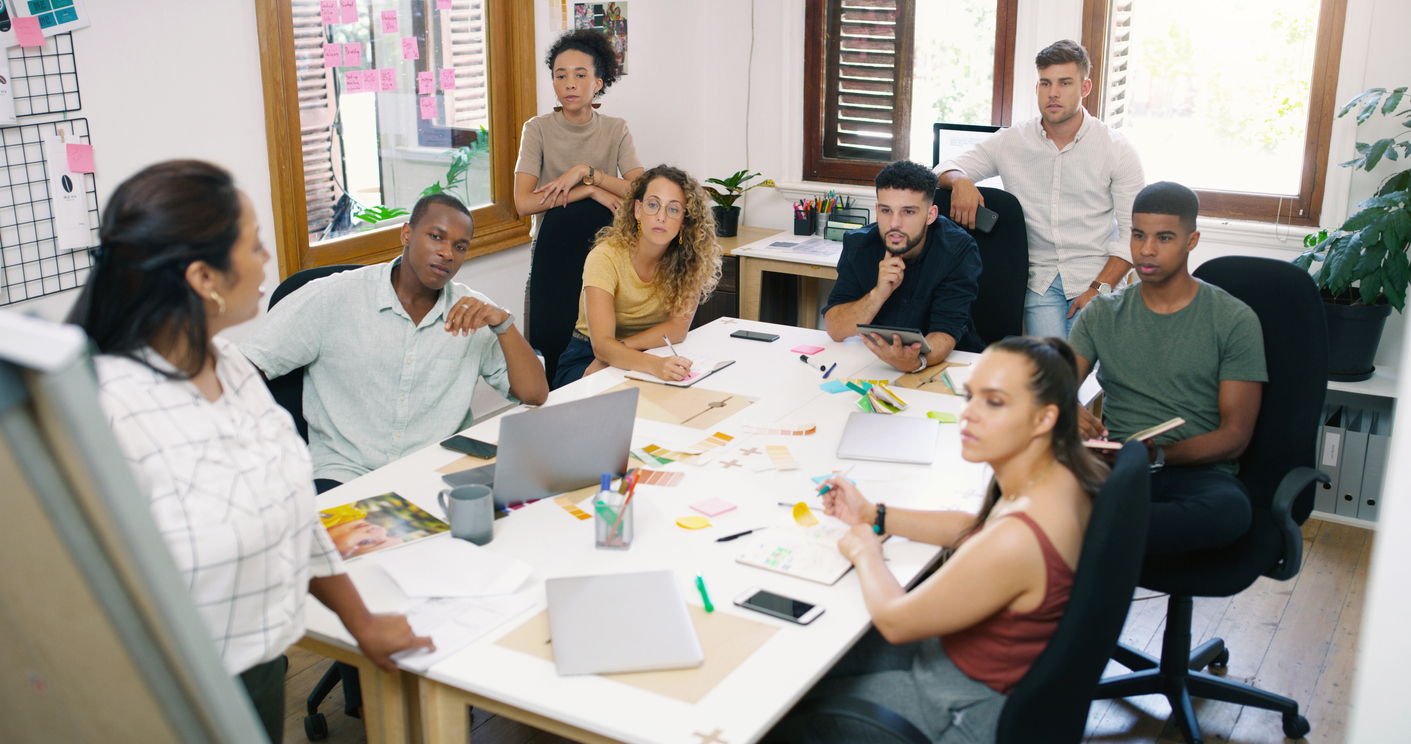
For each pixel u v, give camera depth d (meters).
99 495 0.39
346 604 1.33
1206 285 2.21
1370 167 3.11
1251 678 2.43
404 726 1.42
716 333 2.95
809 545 1.64
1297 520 2.20
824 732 1.39
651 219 2.67
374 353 2.22
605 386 2.48
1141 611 2.76
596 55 3.65
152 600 0.41
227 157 2.95
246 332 3.11
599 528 1.64
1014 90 4.07
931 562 1.61
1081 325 2.36
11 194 2.45
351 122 3.39
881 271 2.73
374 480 1.92
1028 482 1.39
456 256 2.17
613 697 1.25
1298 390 2.14
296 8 3.13
